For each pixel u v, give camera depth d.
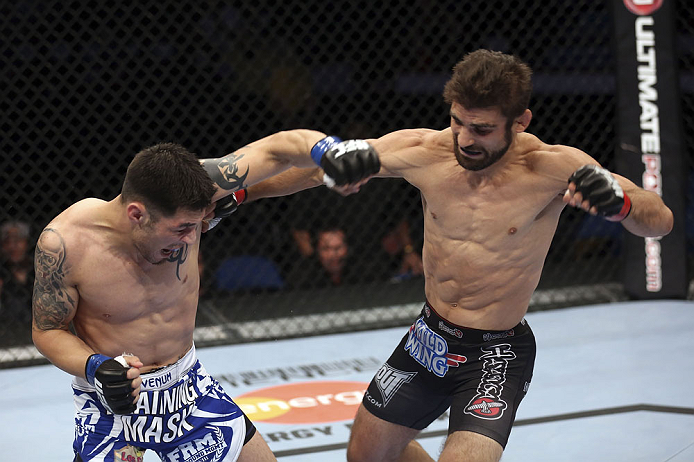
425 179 2.09
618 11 4.73
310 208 5.25
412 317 4.72
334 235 5.18
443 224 2.10
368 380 3.76
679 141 4.76
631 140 4.82
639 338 4.20
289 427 3.20
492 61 1.87
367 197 5.25
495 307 2.12
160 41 5.67
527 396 3.45
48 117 5.51
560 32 5.62
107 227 1.86
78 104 5.18
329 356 4.16
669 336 4.21
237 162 1.95
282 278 5.32
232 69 5.71
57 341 1.84
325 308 4.88
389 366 2.29
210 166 1.95
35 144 5.07
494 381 2.10
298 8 5.96
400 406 2.24
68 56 5.52
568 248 5.83
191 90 5.74
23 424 3.37
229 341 4.45
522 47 5.59
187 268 1.98
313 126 5.89
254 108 5.71
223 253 5.52
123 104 5.03
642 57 4.73
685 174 4.81
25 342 4.45
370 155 1.74
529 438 3.02
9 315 4.78
